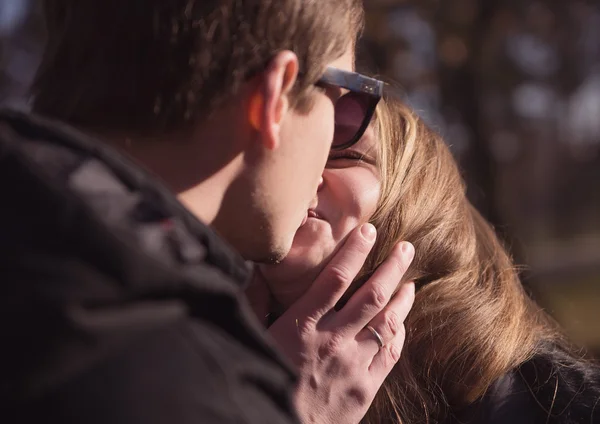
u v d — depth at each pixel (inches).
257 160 45.5
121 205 34.4
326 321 60.9
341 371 59.8
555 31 280.5
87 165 35.2
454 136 226.8
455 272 67.9
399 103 76.2
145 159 43.5
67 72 44.0
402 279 65.9
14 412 30.8
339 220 63.6
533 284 90.5
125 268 31.5
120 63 42.2
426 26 231.3
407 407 64.5
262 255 48.3
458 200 71.8
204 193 44.6
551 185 1008.2
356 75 52.0
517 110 326.3
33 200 32.6
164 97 42.0
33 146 35.8
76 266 31.1
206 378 32.8
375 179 65.7
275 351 37.1
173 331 33.6
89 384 31.1
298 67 45.3
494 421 62.2
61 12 45.2
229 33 42.3
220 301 35.9
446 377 64.5
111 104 42.6
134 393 31.0
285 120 46.2
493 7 231.5
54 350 30.3
